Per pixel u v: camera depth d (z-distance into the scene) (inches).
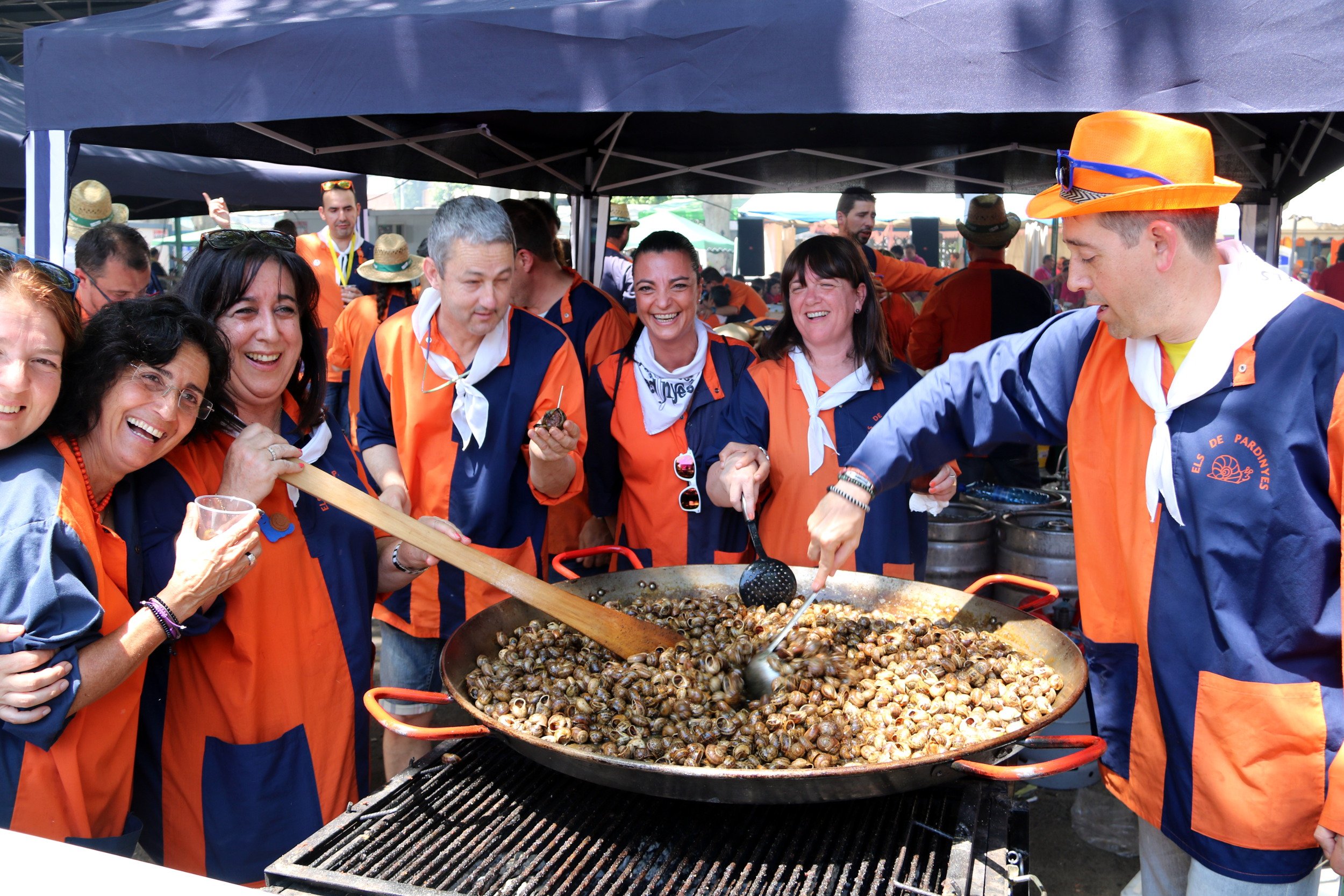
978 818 64.1
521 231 150.0
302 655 81.0
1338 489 63.3
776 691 75.3
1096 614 75.9
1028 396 81.0
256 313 79.2
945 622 92.4
